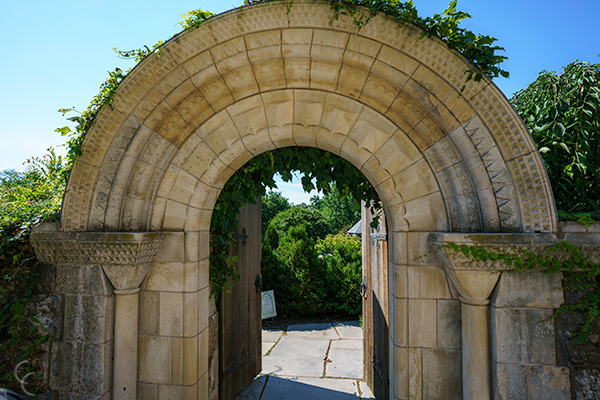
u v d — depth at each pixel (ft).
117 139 9.30
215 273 11.51
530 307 7.78
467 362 8.19
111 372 9.36
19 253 9.55
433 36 7.86
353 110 8.90
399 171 8.80
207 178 9.61
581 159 8.64
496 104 7.91
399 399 8.66
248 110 9.25
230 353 13.14
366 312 14.90
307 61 8.64
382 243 12.27
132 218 9.39
